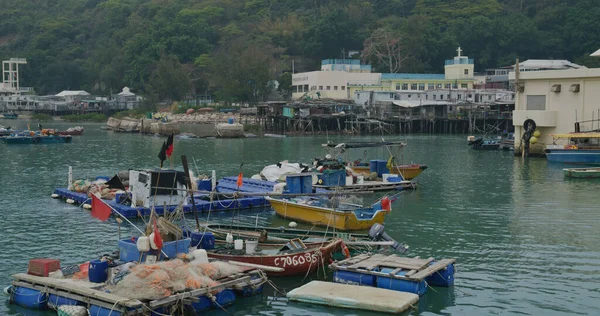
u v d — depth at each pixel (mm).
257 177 44094
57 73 182250
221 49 163500
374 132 106438
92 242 28594
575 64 134750
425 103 109125
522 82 65375
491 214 34719
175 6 195750
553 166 56781
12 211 35562
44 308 19672
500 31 157375
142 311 17578
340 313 19625
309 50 159625
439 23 167625
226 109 138375
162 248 21234
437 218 33750
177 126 106812
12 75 180125
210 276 20141
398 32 153500
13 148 79688
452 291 21625
